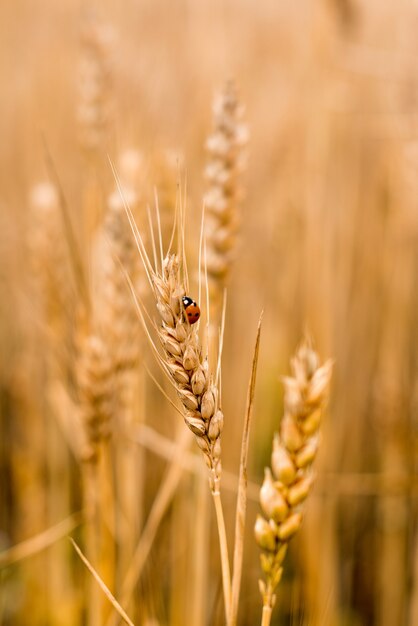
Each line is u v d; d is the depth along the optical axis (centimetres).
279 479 47
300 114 104
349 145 105
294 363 47
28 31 152
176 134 86
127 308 57
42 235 63
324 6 94
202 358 47
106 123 72
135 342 58
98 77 72
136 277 58
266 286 96
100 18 74
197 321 46
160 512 57
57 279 63
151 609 57
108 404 57
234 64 120
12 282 104
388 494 85
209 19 122
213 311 58
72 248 59
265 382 91
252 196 106
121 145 70
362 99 108
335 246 98
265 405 91
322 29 94
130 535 61
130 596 58
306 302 98
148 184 60
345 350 95
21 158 125
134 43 108
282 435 47
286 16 133
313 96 93
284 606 77
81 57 73
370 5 114
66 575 81
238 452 85
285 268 98
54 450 85
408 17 86
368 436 105
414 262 103
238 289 99
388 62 89
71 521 62
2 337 111
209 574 76
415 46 85
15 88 134
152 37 115
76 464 91
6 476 102
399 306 94
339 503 92
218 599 56
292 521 47
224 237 57
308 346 47
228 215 57
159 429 85
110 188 68
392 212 102
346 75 99
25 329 93
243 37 130
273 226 101
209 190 57
